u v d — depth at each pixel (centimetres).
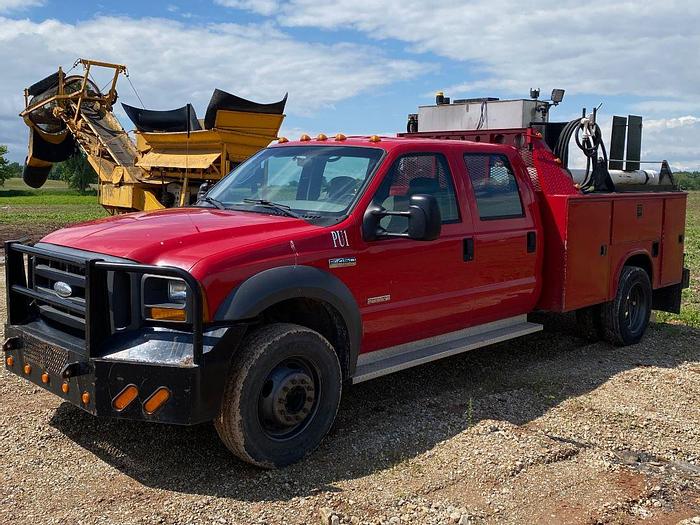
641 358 741
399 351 556
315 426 462
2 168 8369
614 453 488
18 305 483
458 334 606
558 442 497
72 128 1582
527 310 675
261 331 440
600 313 771
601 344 793
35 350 450
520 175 662
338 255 480
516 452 475
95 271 408
